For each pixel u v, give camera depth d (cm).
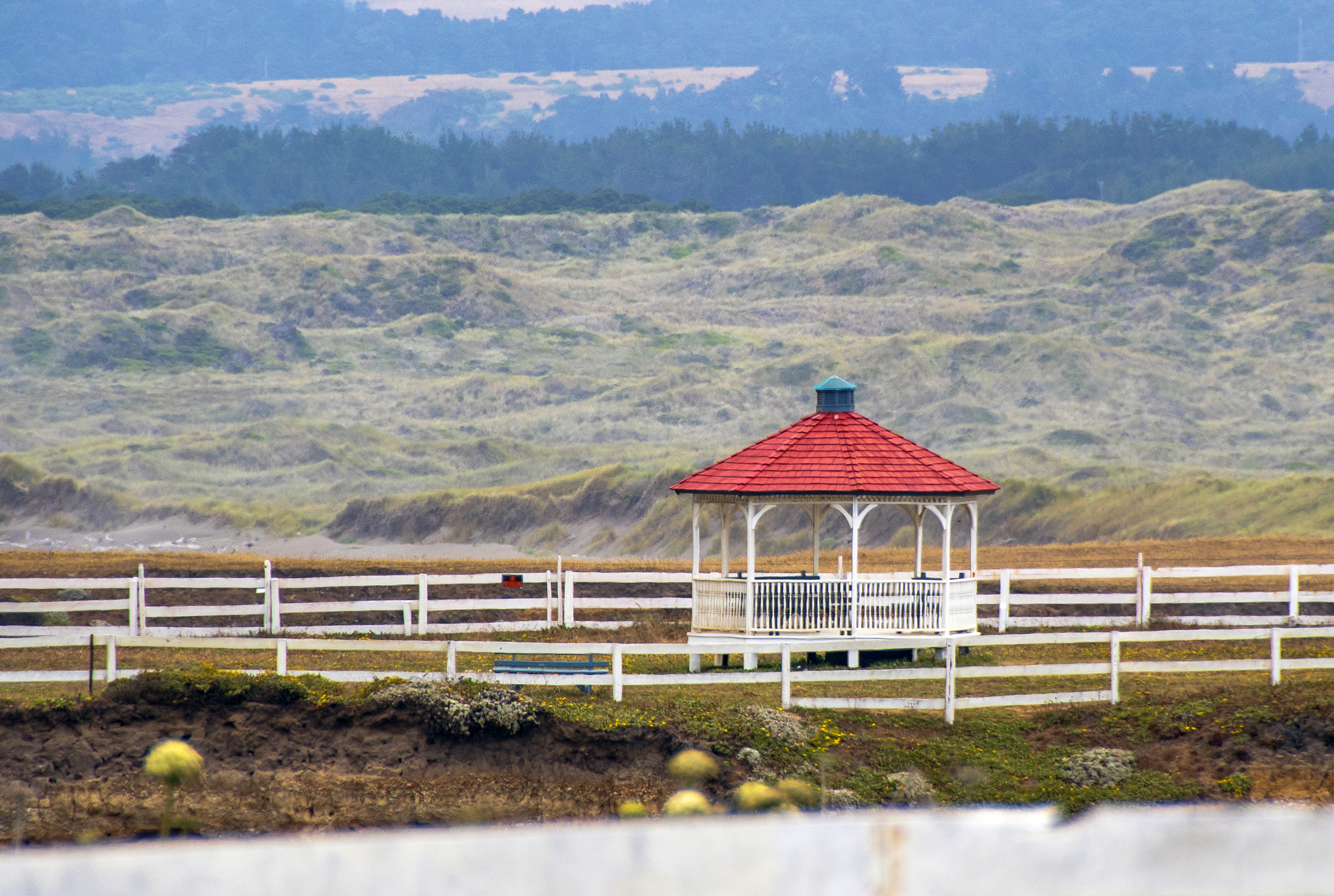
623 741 6869
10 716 6938
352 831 6569
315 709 7131
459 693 7144
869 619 8500
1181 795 6506
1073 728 7212
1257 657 8550
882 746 6950
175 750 6631
